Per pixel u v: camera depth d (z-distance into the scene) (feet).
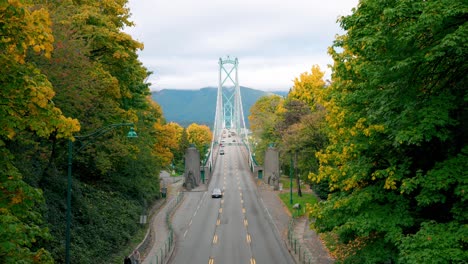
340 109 73.05
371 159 64.54
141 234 140.87
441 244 47.80
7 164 40.78
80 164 135.95
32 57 73.77
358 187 68.39
